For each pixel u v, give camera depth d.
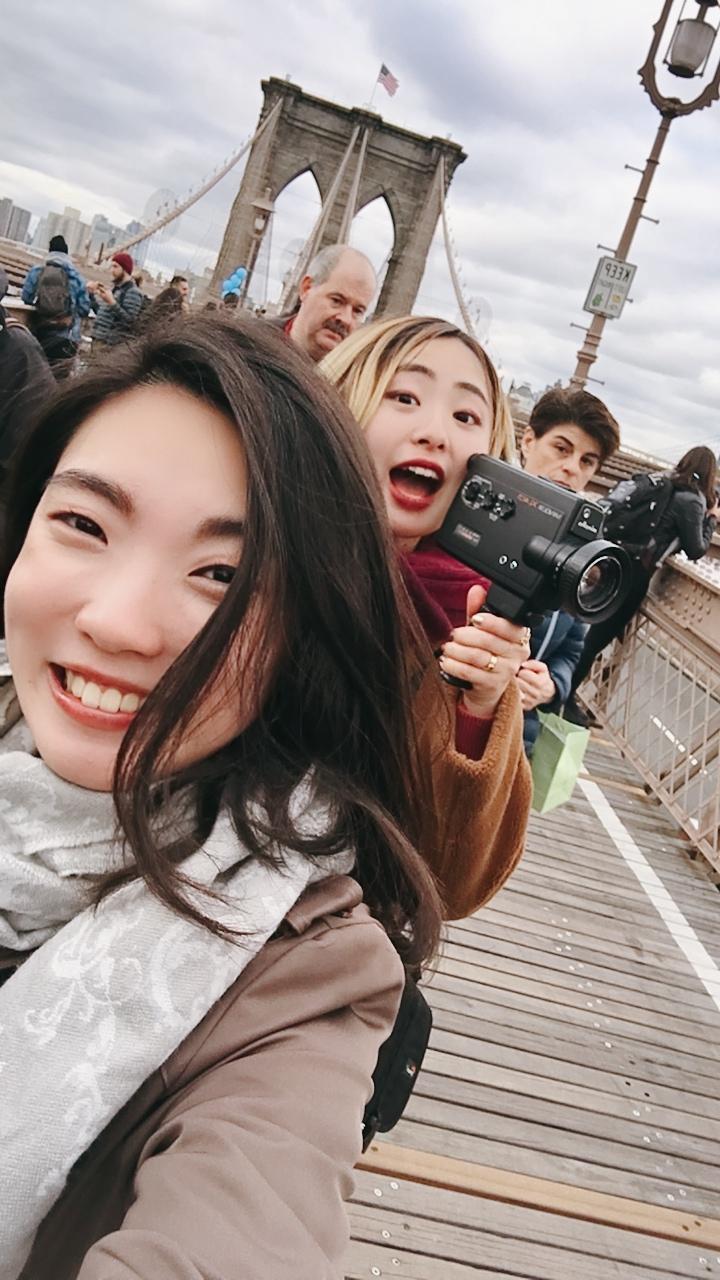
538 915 3.67
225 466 0.74
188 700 0.71
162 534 0.73
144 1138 0.75
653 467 13.55
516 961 3.32
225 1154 0.66
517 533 1.36
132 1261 0.59
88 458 0.75
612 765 5.54
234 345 0.76
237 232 37.50
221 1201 0.63
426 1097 2.57
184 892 0.76
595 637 5.07
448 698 1.34
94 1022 0.74
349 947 0.79
